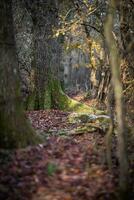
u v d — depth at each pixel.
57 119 18.48
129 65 17.89
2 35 10.85
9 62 10.87
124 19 18.06
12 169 9.33
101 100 26.22
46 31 23.44
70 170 9.52
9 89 10.72
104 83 26.39
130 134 13.02
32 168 9.45
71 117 17.53
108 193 8.73
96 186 8.95
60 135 13.64
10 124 10.52
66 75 51.00
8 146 10.34
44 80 23.39
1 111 10.52
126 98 17.42
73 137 13.28
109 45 9.26
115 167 9.99
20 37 24.00
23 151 10.26
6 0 11.01
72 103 22.59
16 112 10.70
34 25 23.53
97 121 15.81
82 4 21.84
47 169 9.43
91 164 9.98
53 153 10.37
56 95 23.22
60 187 8.84
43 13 23.22
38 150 10.45
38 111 21.86
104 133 13.77
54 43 23.78
